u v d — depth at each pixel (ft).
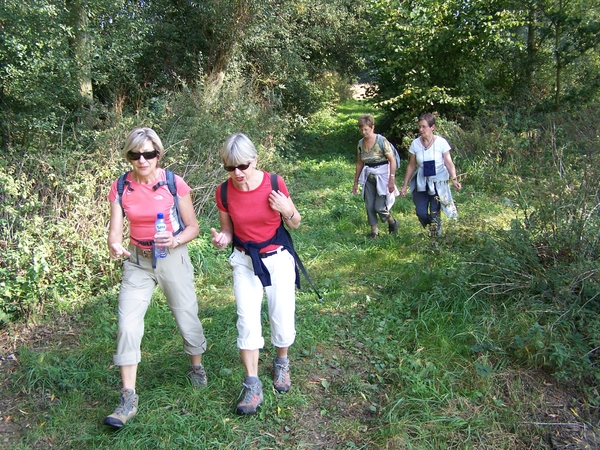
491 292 14.82
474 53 39.88
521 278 14.84
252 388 10.82
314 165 38.75
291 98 49.21
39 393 11.96
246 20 40.57
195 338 11.44
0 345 14.10
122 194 10.52
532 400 11.37
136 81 34.76
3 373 12.72
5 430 10.80
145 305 10.78
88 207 17.03
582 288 13.48
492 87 44.27
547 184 16.49
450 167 19.83
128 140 10.18
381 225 24.56
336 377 12.45
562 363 11.87
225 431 10.47
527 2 42.19
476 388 11.69
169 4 40.09
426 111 41.83
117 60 29.76
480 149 33.47
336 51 57.11
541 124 36.91
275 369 11.85
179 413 11.00
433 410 11.10
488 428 10.59
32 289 15.23
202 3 39.40
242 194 10.64
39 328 14.90
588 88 42.52
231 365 12.83
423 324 14.24
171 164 23.63
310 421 10.94
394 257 19.84
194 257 18.88
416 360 12.70
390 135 44.83
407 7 40.83
